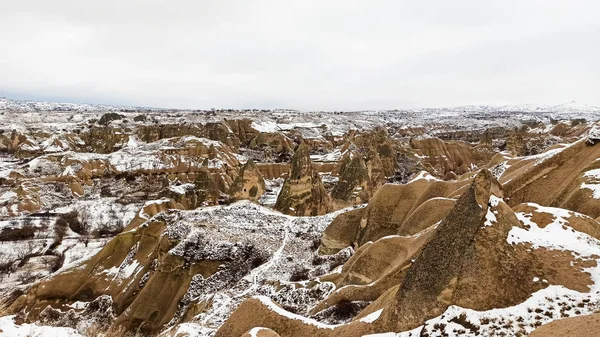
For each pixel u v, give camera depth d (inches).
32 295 1612.9
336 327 732.0
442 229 673.0
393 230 1608.0
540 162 1413.6
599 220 917.8
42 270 2257.6
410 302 641.6
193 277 1553.9
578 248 653.3
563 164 1376.7
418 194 1672.0
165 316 1465.3
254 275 1541.6
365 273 1154.0
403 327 629.0
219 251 1646.2
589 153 1333.7
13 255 2393.0
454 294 610.9
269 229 1915.6
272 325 797.2
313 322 773.9
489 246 636.7
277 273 1563.7
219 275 1568.7
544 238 681.0
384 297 772.0
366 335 646.5
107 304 1573.6
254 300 869.8
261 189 2795.3
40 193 3334.2
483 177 681.6
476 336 547.5
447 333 568.7
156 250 1681.8
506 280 605.3
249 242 1726.1
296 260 1675.7
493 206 689.6
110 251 1772.9
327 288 1249.4
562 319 454.3
